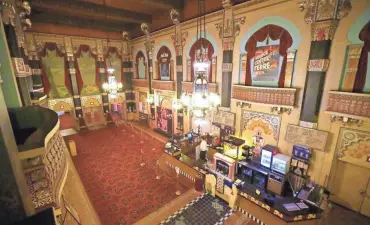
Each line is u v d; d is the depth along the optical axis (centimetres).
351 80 523
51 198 276
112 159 968
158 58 1235
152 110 1434
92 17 1249
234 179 654
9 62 502
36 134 275
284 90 642
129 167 891
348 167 575
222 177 646
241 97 778
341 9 511
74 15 1196
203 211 608
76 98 1380
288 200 559
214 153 752
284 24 628
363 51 495
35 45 1158
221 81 865
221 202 646
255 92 725
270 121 715
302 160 624
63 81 1321
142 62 1426
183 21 985
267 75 702
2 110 223
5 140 214
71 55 1309
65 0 915
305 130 621
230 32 775
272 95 677
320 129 598
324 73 567
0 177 215
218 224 556
